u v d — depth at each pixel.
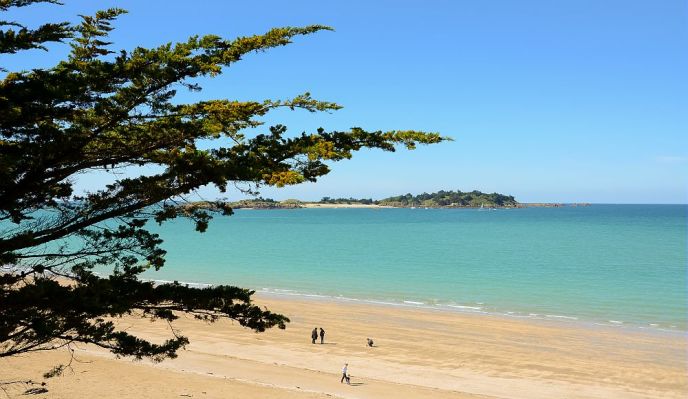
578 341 32.38
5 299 6.32
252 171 6.62
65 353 23.88
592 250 94.62
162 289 7.70
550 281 58.53
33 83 6.35
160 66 6.98
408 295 49.78
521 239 121.44
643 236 130.00
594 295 49.69
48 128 6.98
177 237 130.00
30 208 7.61
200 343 30.38
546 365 27.28
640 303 45.50
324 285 55.84
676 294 49.97
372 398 21.00
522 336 33.53
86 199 7.51
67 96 6.62
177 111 7.49
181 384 20.33
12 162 6.20
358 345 30.98
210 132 7.64
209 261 77.94
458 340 32.34
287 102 7.32
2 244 6.70
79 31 7.75
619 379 25.11
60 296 6.65
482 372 26.06
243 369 24.73
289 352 29.23
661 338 33.19
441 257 83.62
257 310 7.89
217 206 7.53
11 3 6.28
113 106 7.22
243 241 117.62
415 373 25.72
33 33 6.05
